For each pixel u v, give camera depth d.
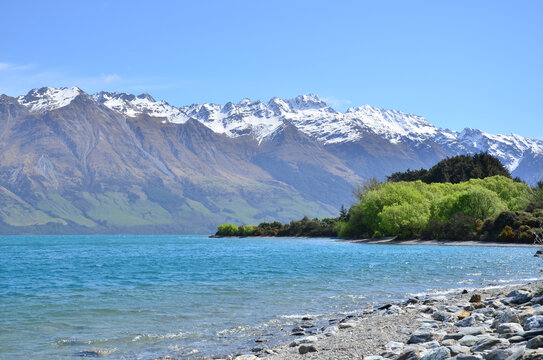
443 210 121.88
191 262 69.56
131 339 19.69
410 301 26.11
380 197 137.00
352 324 19.84
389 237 134.88
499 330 14.30
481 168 170.88
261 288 36.12
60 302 29.97
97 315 25.22
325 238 198.25
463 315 19.05
